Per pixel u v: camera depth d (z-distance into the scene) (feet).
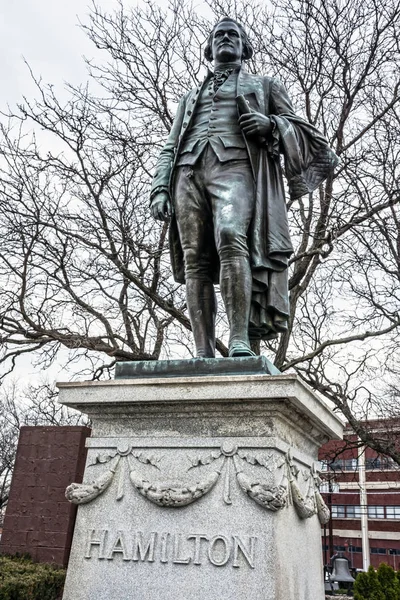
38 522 32.32
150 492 9.53
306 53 38.47
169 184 13.24
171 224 13.20
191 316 12.17
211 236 12.55
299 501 9.91
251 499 9.11
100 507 9.93
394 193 33.60
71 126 35.27
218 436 9.74
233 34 14.01
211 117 12.78
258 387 9.36
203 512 9.27
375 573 39.70
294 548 9.73
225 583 8.70
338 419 12.50
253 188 12.10
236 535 8.95
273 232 11.88
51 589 26.20
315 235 34.78
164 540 9.29
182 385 9.86
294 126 12.82
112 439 10.38
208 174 12.28
